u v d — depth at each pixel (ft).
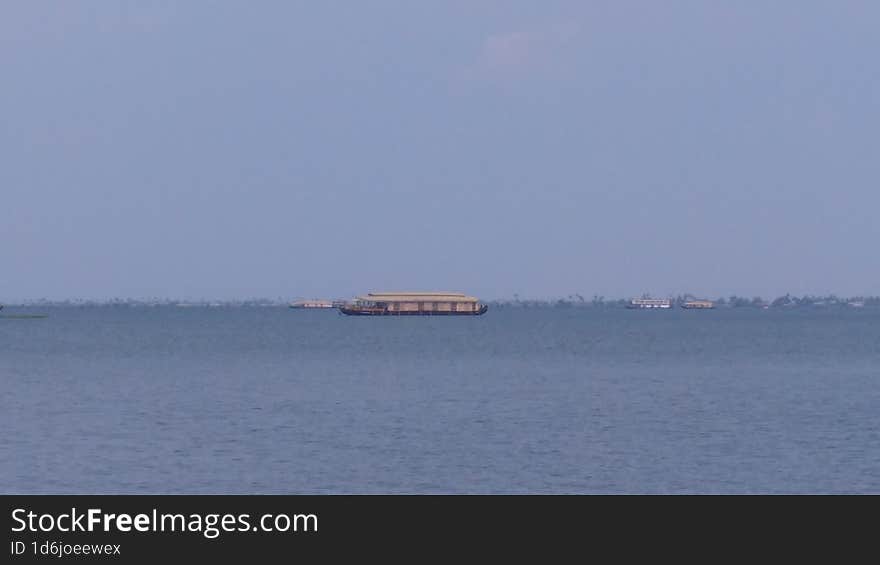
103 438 258.57
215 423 288.51
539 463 224.74
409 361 577.43
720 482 204.74
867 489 197.77
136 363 556.51
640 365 544.21
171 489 196.85
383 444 249.96
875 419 299.38
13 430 272.72
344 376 464.65
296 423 288.71
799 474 212.64
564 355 642.63
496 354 653.30
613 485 201.36
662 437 262.06
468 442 253.24
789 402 349.20
